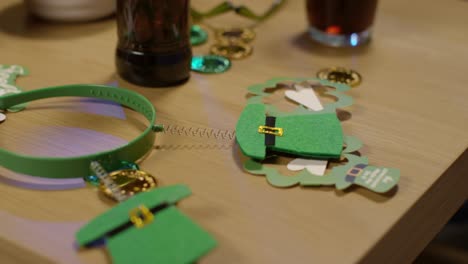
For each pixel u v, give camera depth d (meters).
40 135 0.56
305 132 0.55
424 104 0.62
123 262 0.45
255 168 0.53
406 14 0.80
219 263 0.46
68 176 0.52
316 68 0.67
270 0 0.83
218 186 0.52
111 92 0.60
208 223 0.49
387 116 0.60
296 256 0.46
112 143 0.56
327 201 0.50
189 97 0.62
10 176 0.52
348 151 0.55
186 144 0.56
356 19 0.71
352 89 0.64
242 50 0.70
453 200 0.58
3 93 0.60
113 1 0.75
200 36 0.72
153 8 0.60
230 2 0.81
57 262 0.46
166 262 0.45
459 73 0.67
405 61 0.69
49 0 0.72
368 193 0.51
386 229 0.48
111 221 0.47
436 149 0.56
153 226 0.47
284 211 0.50
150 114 0.58
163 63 0.62
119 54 0.63
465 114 0.61
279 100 0.61
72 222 0.49
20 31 0.72
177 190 0.49
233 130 0.57
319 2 0.71
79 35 0.72
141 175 0.52
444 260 0.85
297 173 0.53
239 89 0.63
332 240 0.48
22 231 0.48
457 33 0.76
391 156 0.55
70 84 0.63
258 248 0.47
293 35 0.74
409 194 0.51
